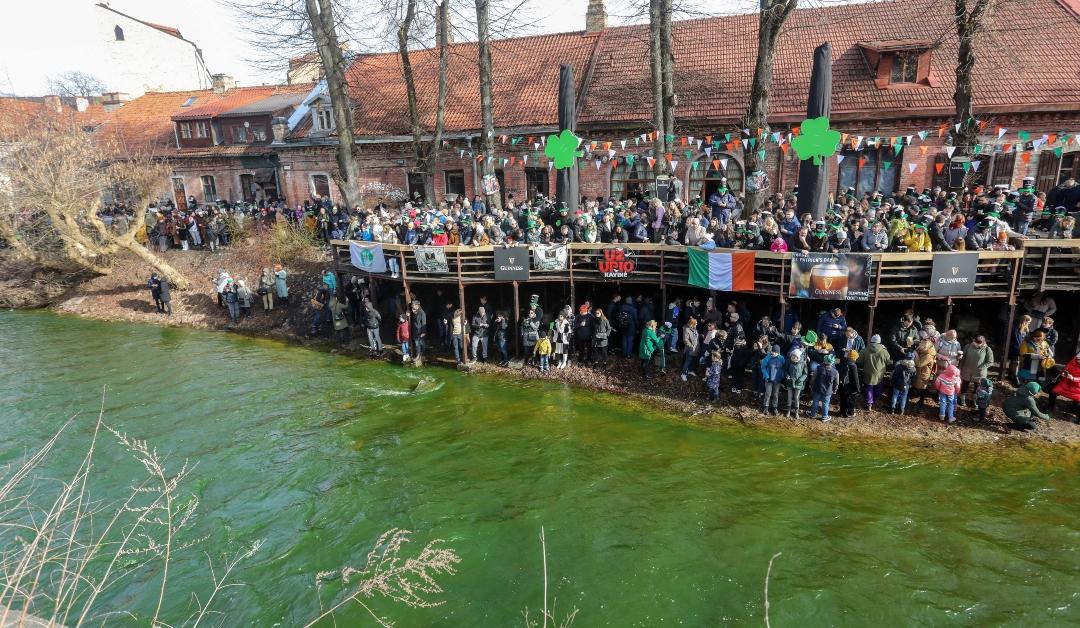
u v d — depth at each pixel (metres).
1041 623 8.68
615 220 17.38
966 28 16.56
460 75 28.97
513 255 17.00
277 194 32.94
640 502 11.57
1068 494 11.33
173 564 10.08
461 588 9.54
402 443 13.98
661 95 19.69
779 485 11.97
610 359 17.30
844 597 9.20
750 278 14.79
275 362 19.30
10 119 29.17
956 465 12.34
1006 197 16.23
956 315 15.69
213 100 37.31
